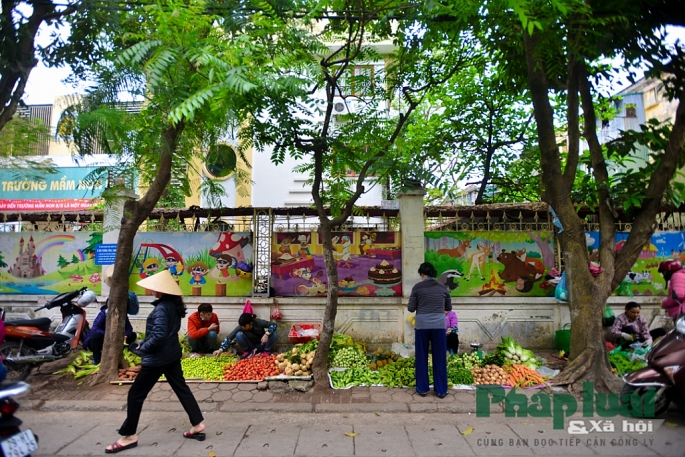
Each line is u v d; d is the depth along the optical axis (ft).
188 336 23.66
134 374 18.99
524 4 13.30
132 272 25.66
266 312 24.99
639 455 12.61
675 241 25.72
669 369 14.85
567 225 19.16
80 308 23.18
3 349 19.29
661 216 25.99
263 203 39.22
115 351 19.10
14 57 15.71
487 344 24.99
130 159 19.17
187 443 13.35
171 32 14.40
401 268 25.25
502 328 25.16
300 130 18.48
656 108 38.19
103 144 15.70
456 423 15.07
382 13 19.07
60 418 15.49
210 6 17.03
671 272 19.66
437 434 14.12
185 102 12.89
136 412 12.92
